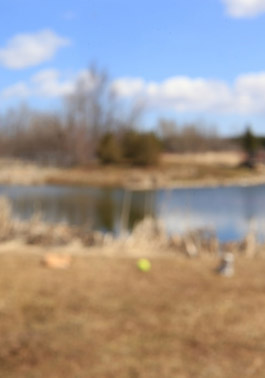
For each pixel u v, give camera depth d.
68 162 55.91
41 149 64.62
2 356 5.36
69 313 6.75
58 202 27.11
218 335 6.10
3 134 71.06
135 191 34.41
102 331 6.16
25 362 5.23
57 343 5.75
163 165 50.44
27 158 64.94
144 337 6.00
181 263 9.98
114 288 8.03
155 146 51.16
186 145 68.06
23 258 9.98
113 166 49.69
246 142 60.78
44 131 65.88
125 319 6.60
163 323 6.46
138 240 11.67
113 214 22.31
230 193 32.97
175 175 44.56
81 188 36.28
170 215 21.19
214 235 12.49
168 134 70.50
